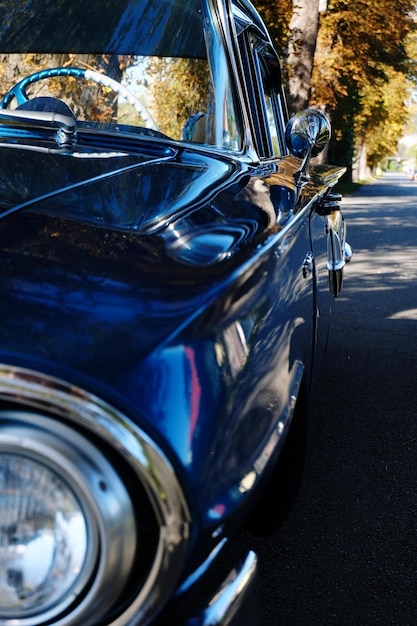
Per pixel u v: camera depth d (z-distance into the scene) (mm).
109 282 1186
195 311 1139
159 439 1022
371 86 33719
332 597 2252
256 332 1320
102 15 2609
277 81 3576
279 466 2047
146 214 1469
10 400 1019
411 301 6664
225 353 1182
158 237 1356
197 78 2500
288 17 15727
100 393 1013
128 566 1025
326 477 3055
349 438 3463
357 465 3186
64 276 1188
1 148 1904
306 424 2080
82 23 2613
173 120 2504
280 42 16031
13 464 1025
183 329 1109
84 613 1015
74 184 1596
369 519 2738
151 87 2527
